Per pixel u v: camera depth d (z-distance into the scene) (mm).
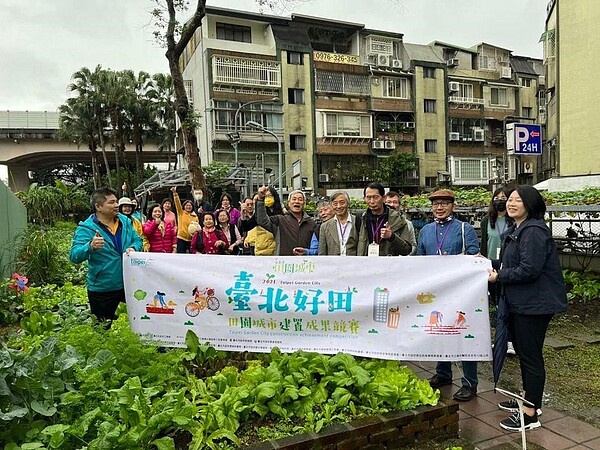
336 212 4773
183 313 4238
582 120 17125
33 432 2779
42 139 40281
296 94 31719
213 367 4059
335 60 33062
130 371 3510
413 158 34094
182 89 12742
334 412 3291
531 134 7922
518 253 3473
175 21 12164
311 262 4074
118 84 35969
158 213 8711
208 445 2861
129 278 4301
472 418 3699
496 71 38750
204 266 4230
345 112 32938
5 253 8195
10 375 2822
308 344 4039
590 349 5387
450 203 4277
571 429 3518
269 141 30562
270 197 6289
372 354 3914
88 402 3031
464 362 4051
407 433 3260
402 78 35031
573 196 9711
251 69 30031
